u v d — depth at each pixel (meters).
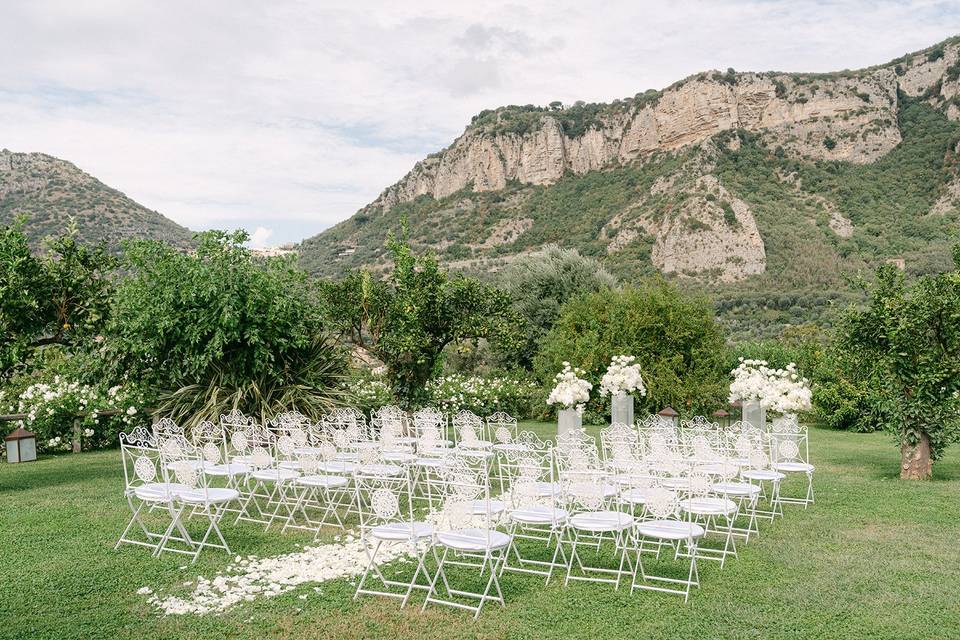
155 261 11.16
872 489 8.90
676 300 17.34
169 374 11.12
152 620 4.63
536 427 16.22
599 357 16.86
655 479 6.02
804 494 8.60
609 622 4.59
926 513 7.58
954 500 8.23
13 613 4.72
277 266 11.84
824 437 15.36
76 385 12.54
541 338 21.00
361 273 12.37
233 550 6.27
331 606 4.91
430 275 12.17
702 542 6.54
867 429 16.16
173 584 5.36
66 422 12.58
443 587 5.31
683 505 5.76
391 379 12.52
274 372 10.94
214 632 4.45
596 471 5.64
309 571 5.65
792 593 5.08
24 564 5.78
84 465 11.02
